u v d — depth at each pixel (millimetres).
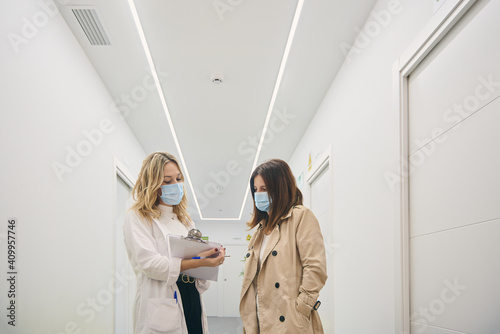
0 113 1897
